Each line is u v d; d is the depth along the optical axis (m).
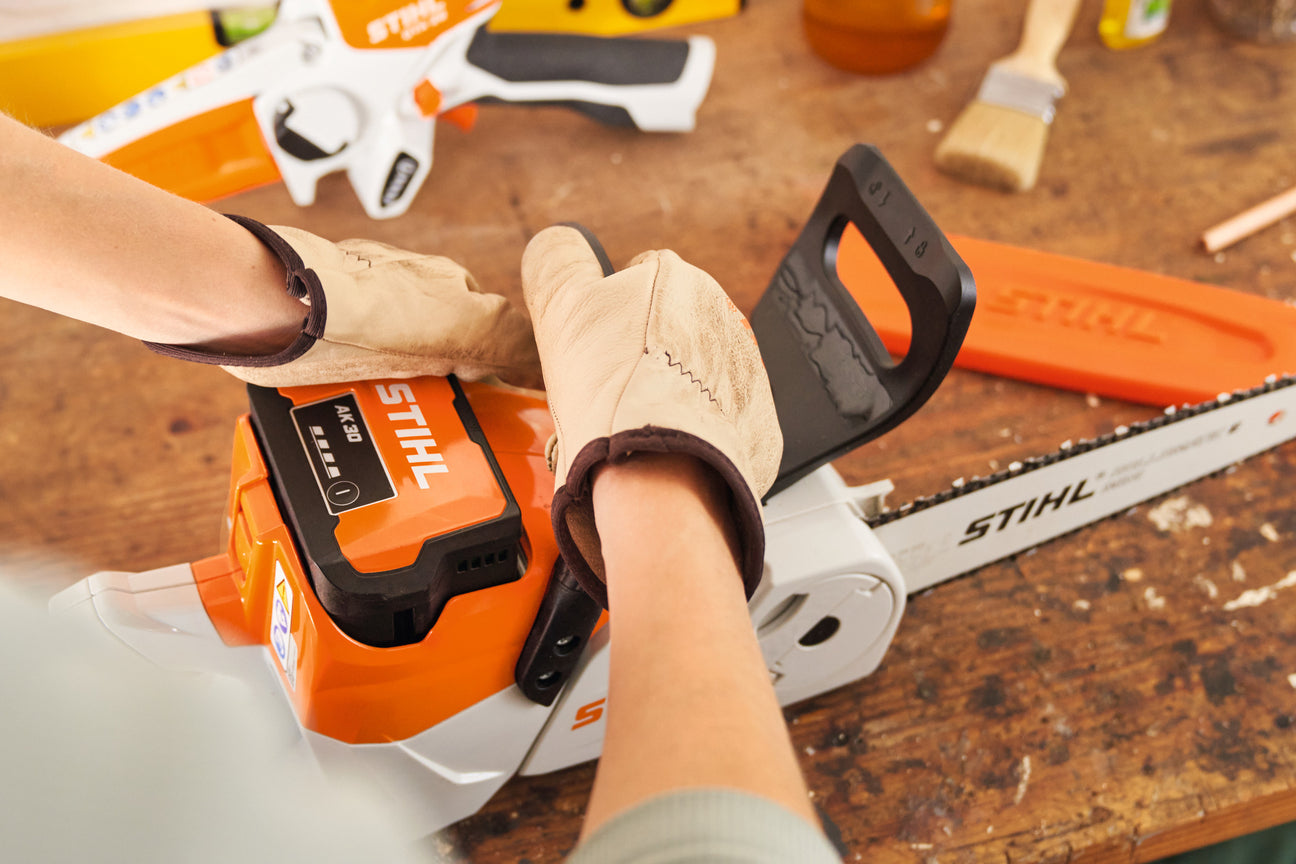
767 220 1.25
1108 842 0.82
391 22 1.06
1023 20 1.49
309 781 0.26
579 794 0.86
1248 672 0.92
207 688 0.23
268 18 1.28
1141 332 1.09
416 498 0.65
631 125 1.30
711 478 0.48
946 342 0.65
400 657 0.64
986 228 1.23
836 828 0.83
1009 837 0.82
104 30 1.22
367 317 0.65
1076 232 1.23
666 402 0.48
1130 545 1.01
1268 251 1.21
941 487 1.01
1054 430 1.06
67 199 0.50
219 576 0.70
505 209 1.25
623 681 0.38
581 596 0.64
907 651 0.94
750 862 0.28
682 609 0.40
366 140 1.14
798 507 0.77
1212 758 0.86
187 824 0.19
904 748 0.88
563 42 1.22
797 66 1.43
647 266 0.58
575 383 0.53
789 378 0.79
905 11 1.31
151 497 1.00
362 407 0.69
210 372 1.10
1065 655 0.93
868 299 1.09
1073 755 0.87
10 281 0.51
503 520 0.65
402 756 0.71
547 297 0.63
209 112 1.06
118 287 0.54
